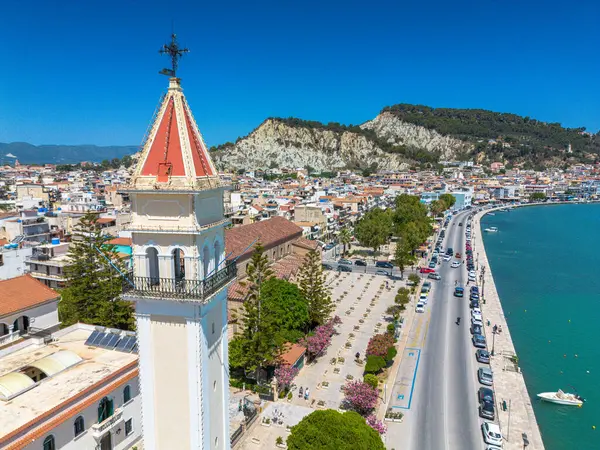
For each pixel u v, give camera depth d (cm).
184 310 2173
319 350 5791
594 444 4600
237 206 14412
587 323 8075
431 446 4228
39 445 2714
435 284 9869
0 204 15112
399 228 13838
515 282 10806
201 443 2278
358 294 8969
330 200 16975
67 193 16412
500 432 4353
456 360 6047
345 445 3194
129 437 3453
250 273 5053
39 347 3816
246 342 4844
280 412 4591
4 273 7131
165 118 2217
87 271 5678
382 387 5278
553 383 5884
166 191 2088
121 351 3744
